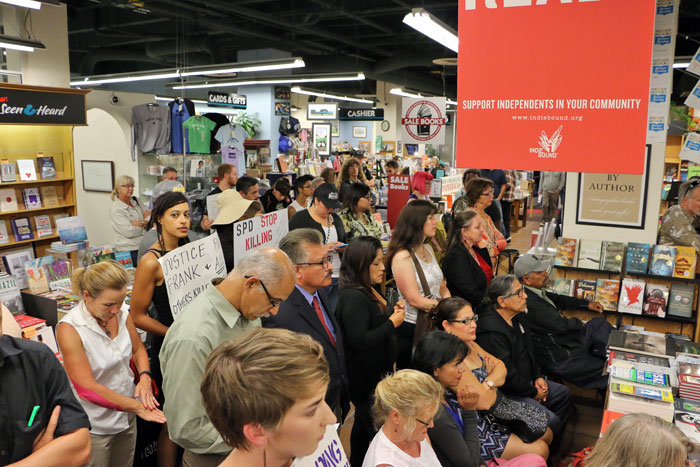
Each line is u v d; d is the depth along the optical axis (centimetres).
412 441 224
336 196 506
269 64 997
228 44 1502
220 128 989
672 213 499
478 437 296
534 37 252
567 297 491
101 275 257
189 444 196
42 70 807
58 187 767
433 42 1525
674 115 1324
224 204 405
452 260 424
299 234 279
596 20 240
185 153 945
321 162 1562
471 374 324
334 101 2461
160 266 308
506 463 311
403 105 1034
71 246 571
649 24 233
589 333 439
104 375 269
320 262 276
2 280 388
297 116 2353
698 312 468
